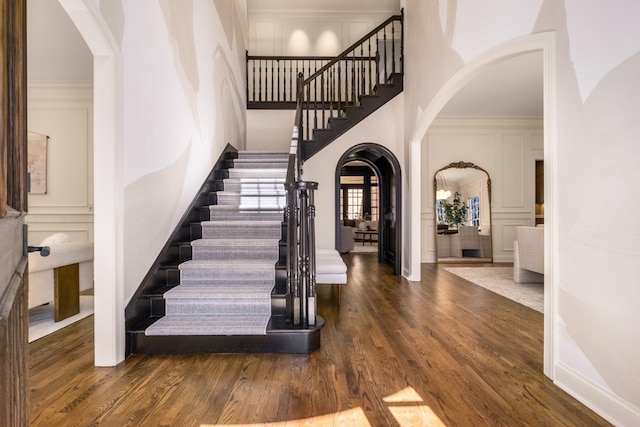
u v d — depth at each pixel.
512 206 7.31
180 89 3.37
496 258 7.26
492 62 2.92
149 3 2.74
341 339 2.72
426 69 4.35
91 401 1.83
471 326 3.03
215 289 2.84
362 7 7.44
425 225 7.26
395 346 2.57
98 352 2.25
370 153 6.66
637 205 1.57
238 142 5.91
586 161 1.84
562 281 1.99
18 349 0.75
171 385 2.00
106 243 2.26
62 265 3.20
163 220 3.05
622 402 1.62
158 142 2.92
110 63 2.25
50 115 5.58
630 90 1.60
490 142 7.32
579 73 1.88
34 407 1.77
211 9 4.34
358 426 1.62
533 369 2.20
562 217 2.00
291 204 2.65
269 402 1.82
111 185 2.27
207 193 4.21
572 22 1.93
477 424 1.63
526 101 6.32
